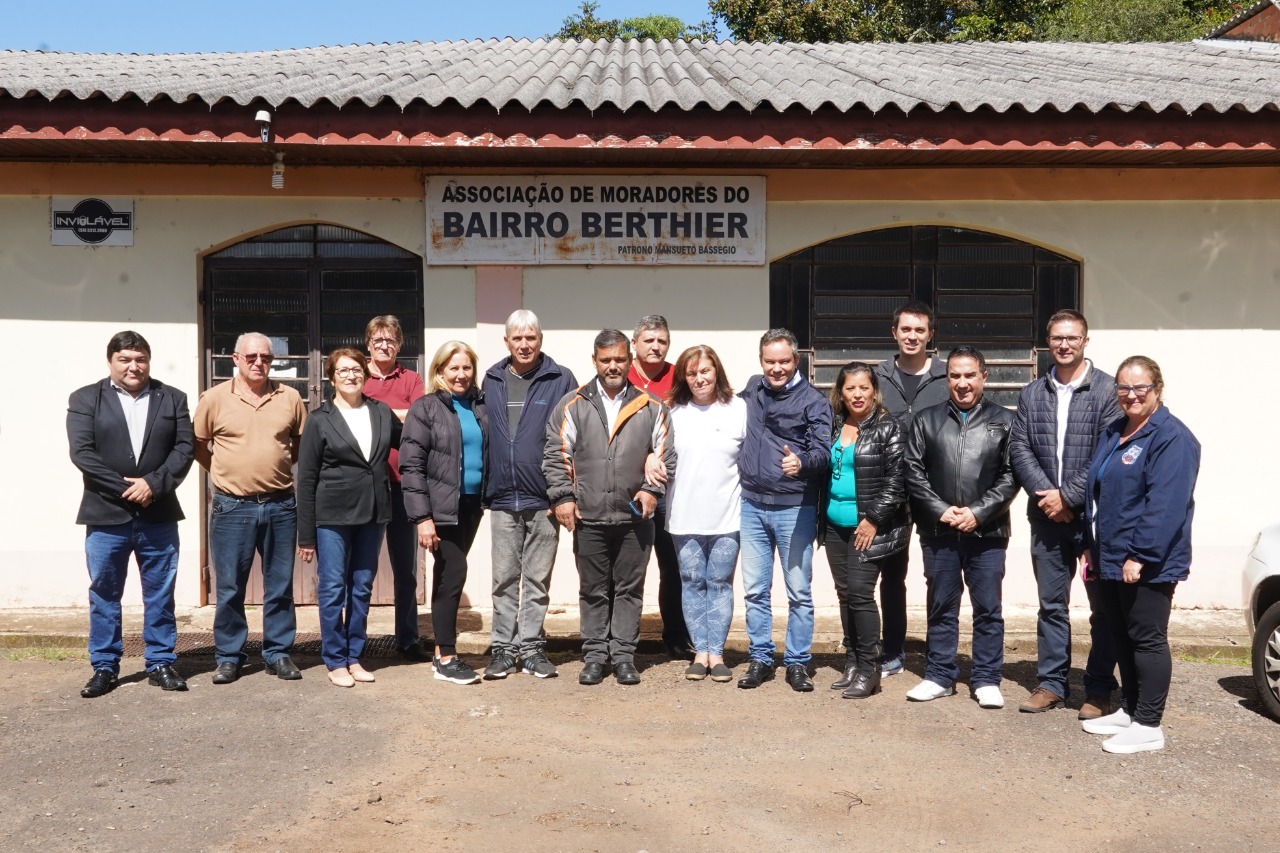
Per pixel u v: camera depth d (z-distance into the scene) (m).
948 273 7.92
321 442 5.96
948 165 7.62
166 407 5.93
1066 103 6.71
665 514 6.36
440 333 7.62
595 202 7.59
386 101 6.64
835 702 5.82
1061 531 5.64
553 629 7.20
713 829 4.32
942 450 5.70
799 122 6.81
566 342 7.65
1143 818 4.45
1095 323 7.82
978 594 5.76
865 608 5.86
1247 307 7.79
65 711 5.63
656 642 6.99
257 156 7.27
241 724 5.45
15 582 7.54
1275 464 7.83
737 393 6.25
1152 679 5.14
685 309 7.68
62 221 7.50
